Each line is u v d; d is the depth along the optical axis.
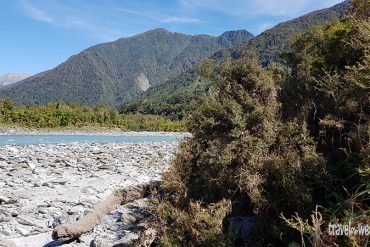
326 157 5.14
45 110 106.75
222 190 5.70
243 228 5.39
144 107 183.00
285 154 5.34
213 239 4.71
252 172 5.39
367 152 4.27
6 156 21.34
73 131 96.69
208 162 5.87
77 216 8.57
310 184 4.93
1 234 7.75
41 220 8.80
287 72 7.32
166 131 113.44
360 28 5.52
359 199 4.13
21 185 12.77
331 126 5.32
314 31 7.09
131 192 9.32
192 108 6.45
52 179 14.25
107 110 120.19
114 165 18.56
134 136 89.62
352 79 4.79
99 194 11.55
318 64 6.70
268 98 6.14
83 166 18.09
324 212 4.46
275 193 5.12
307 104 5.94
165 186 6.05
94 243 6.71
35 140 57.28
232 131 5.58
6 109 93.44
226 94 6.18
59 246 7.00
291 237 4.67
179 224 5.15
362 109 5.04
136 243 5.76
